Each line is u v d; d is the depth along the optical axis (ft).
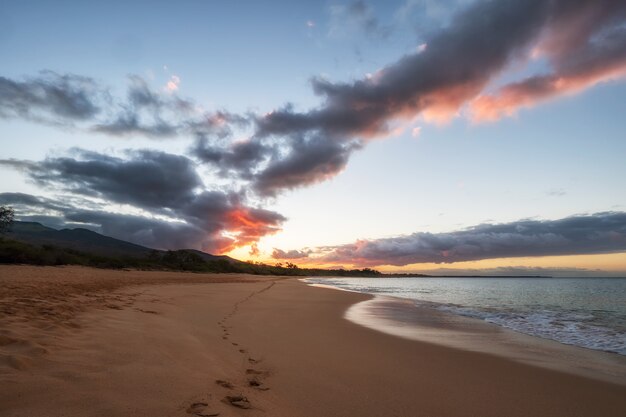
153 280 101.91
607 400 18.33
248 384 16.57
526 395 18.66
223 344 25.11
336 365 22.27
